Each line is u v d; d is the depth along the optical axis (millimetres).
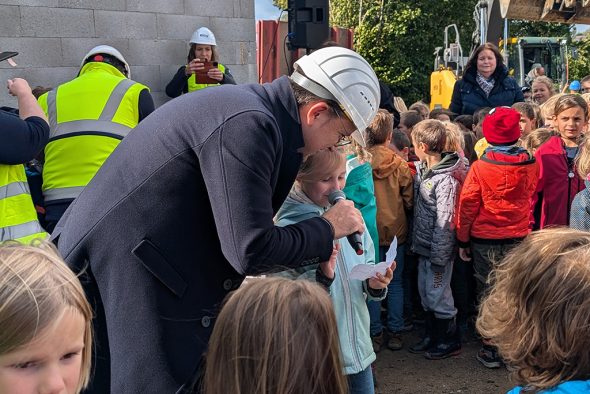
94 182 2010
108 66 3963
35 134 2953
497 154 3941
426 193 4152
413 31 21469
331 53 1974
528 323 1471
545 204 4168
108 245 1918
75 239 1961
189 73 6223
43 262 1411
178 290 1908
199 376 1922
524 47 15430
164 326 1904
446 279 4242
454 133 4258
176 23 6859
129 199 1893
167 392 1906
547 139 4508
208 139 1830
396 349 4488
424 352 4438
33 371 1337
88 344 1494
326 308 1355
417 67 21625
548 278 1446
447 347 4332
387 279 2559
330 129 1977
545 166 4133
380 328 4363
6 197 2998
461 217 4070
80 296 1421
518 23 23922
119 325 1929
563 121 4145
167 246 1893
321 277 2404
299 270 2424
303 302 1344
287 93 1951
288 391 1289
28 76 6000
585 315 1388
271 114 1880
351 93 1923
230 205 1797
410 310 4754
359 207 3344
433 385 3982
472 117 6266
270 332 1305
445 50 15055
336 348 1355
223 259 1975
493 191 3924
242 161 1798
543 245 1522
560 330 1408
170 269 1895
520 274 1511
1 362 1306
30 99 3037
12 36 5891
